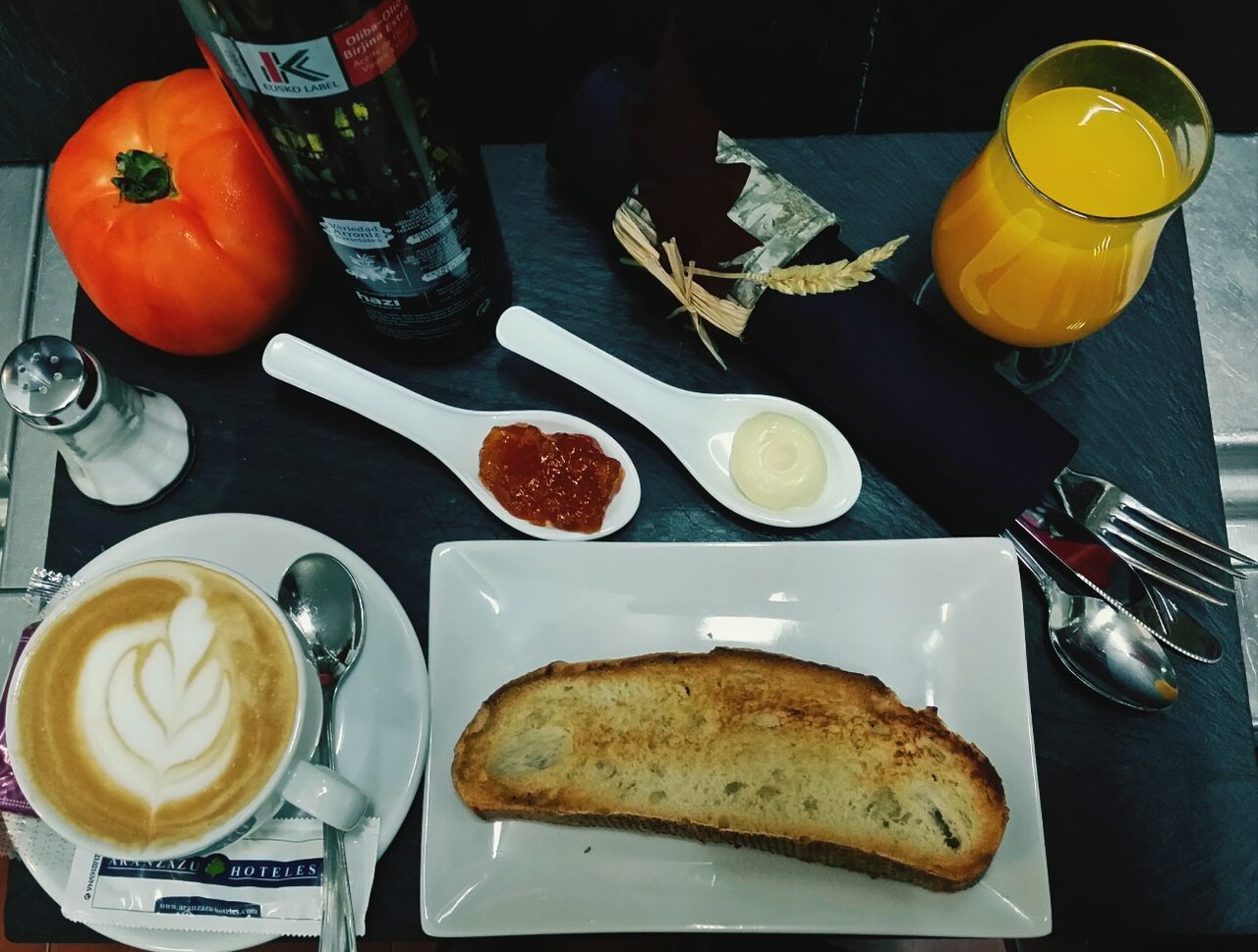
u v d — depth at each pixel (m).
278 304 0.79
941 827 0.67
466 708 0.72
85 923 0.65
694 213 0.70
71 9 0.76
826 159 0.86
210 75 0.74
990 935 0.65
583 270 0.84
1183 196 0.60
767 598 0.73
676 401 0.80
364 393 0.80
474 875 0.68
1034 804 0.67
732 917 0.66
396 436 0.81
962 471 0.72
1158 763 0.73
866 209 0.85
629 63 0.77
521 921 0.66
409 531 0.79
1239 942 0.90
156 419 0.78
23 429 0.85
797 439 0.77
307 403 0.82
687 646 0.74
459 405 0.82
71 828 0.58
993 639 0.71
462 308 0.77
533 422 0.80
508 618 0.74
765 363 0.82
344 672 0.68
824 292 0.71
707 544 0.72
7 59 0.80
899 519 0.79
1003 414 0.72
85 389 0.70
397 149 0.61
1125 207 0.67
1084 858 0.71
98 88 0.85
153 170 0.71
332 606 0.69
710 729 0.70
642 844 0.69
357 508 0.80
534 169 0.86
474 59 0.83
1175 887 0.71
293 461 0.81
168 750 0.60
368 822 0.66
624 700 0.71
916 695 0.72
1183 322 0.82
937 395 0.72
